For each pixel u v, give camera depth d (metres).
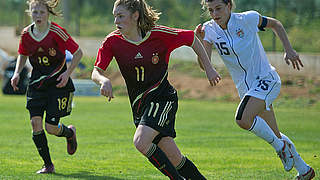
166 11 85.19
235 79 19.86
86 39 84.94
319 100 51.41
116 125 36.62
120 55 16.52
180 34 16.67
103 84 15.34
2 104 49.22
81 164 23.14
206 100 55.97
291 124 38.59
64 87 21.59
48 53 21.19
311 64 60.09
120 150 27.02
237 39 18.97
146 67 16.45
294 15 74.25
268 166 23.05
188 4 87.81
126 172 21.31
